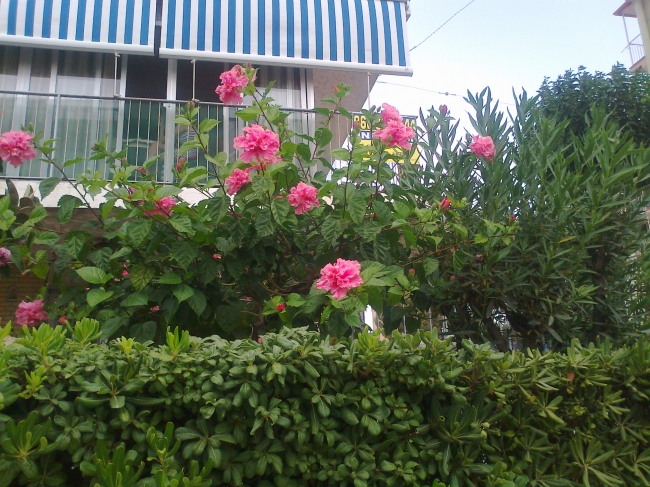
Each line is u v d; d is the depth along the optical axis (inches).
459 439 89.4
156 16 253.9
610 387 100.3
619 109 229.6
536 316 149.6
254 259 130.0
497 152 160.2
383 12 254.4
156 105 238.2
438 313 159.6
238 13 238.2
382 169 139.7
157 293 124.6
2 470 66.2
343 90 146.3
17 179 199.8
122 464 70.4
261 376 81.1
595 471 96.0
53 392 72.9
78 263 140.9
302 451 82.2
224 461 78.9
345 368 87.9
